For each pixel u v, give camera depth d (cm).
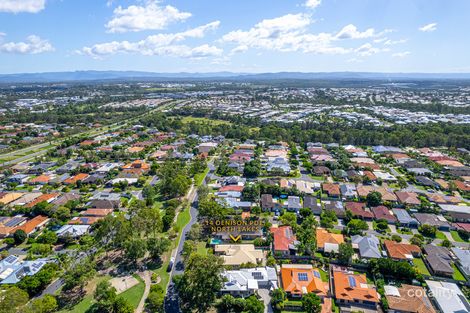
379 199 14800
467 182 17625
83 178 18062
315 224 12681
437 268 9925
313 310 8181
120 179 17900
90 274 9138
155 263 10550
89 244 11194
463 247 11625
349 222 12888
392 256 10631
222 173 19288
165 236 12112
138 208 13050
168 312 8419
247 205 14575
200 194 14738
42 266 10019
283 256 10781
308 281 9256
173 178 16300
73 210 14450
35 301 8000
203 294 8644
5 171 18750
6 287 9125
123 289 9256
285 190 15975
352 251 10250
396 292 8862
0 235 12088
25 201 15062
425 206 14275
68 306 8594
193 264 9088
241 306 8400
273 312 8444
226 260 10369
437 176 18525
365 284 9138
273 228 12325
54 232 12194
